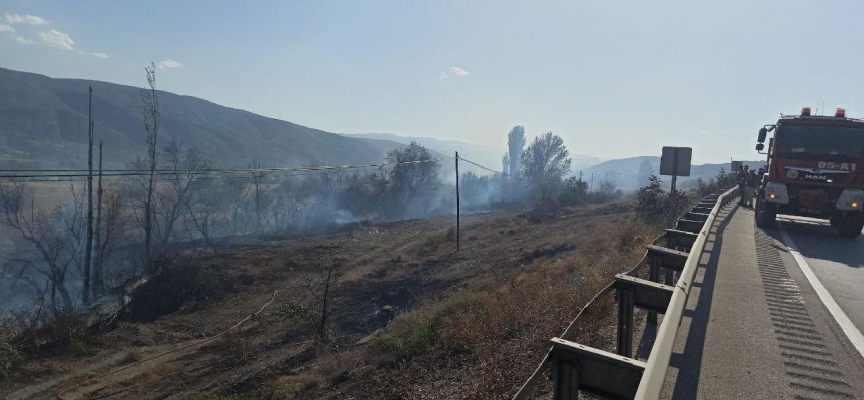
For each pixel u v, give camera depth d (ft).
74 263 103.30
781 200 44.24
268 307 61.31
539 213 133.59
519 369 19.22
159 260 76.84
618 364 9.73
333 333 46.62
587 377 10.26
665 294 14.28
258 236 118.83
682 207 63.72
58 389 37.29
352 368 30.12
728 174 110.83
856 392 13.62
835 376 14.65
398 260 82.64
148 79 107.45
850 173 41.63
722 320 19.86
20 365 40.60
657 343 10.35
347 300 59.98
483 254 78.84
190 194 132.26
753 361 15.78
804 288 25.09
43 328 48.44
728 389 13.82
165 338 51.83
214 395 33.47
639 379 9.52
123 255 110.32
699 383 14.20
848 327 19.06
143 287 71.51
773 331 18.58
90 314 62.34
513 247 79.51
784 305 22.04
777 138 44.91
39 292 90.84
